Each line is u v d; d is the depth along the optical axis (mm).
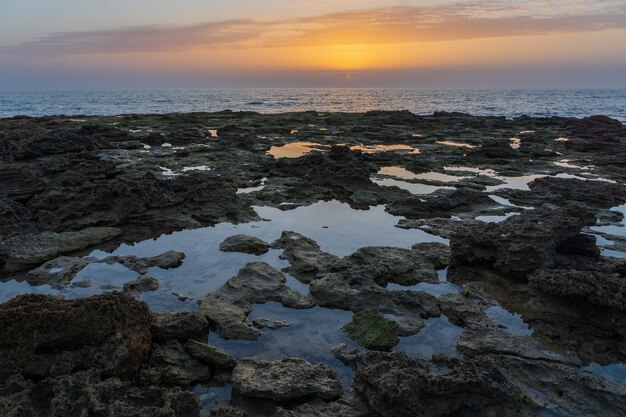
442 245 15273
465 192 21266
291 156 34500
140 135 43688
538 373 8586
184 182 20141
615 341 9867
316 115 71812
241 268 13594
